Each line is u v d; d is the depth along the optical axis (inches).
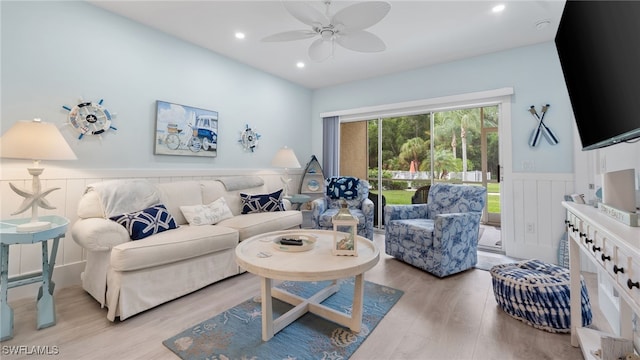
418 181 163.6
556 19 104.3
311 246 76.0
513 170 127.8
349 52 135.0
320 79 177.9
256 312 76.4
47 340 63.0
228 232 96.7
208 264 92.0
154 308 78.3
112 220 82.5
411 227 111.3
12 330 63.9
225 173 144.0
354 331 67.2
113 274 72.2
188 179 128.7
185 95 127.3
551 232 119.6
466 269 109.9
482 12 100.3
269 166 169.6
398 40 121.5
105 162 103.3
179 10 103.0
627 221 38.0
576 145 113.4
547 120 120.5
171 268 81.9
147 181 104.6
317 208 142.3
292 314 71.3
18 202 84.9
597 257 44.0
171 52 122.0
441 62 146.6
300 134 190.7
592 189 105.7
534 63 123.5
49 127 73.1
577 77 54.9
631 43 36.3
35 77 88.0
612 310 69.2
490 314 75.7
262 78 163.8
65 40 93.6
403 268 111.3
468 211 115.3
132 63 110.0
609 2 40.1
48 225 69.6
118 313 71.0
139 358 57.2
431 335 66.0
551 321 66.8
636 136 39.8
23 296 85.2
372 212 138.6
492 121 149.3
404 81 160.7
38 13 88.3
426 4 95.7
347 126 191.9
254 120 159.6
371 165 182.2
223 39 125.3
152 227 85.3
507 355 59.0
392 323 71.1
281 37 90.8
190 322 71.1
